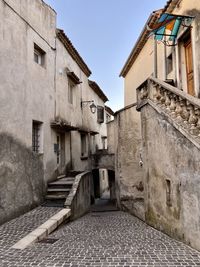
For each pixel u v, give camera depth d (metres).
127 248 5.03
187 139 5.00
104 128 25.61
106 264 4.17
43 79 10.34
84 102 17.39
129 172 11.99
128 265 4.10
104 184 25.62
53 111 11.39
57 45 12.21
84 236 6.21
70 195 9.02
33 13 9.58
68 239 5.90
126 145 12.23
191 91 8.14
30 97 9.05
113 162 17.67
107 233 6.55
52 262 4.30
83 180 10.83
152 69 11.20
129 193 11.88
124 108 12.48
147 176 7.59
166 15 7.35
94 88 20.75
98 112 21.89
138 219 8.95
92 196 17.84
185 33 8.11
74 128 12.55
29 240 5.49
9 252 4.85
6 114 7.38
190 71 8.23
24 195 8.15
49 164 10.60
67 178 11.91
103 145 24.81
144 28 10.52
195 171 4.69
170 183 5.89
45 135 10.33
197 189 4.62
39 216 7.66
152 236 6.05
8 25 7.67
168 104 6.34
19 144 8.05
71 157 14.12
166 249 4.86
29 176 8.62
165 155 6.16
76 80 14.74
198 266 3.98
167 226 6.08
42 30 10.41
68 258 4.49
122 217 9.63
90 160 18.52
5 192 7.09
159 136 6.55
